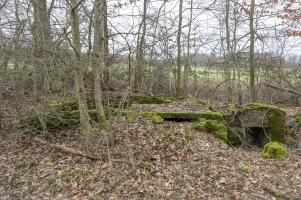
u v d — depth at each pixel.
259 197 6.72
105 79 10.43
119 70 10.83
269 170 8.02
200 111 11.42
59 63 10.10
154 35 11.60
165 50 14.43
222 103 15.21
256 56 16.08
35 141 10.27
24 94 11.20
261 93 16.39
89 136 9.42
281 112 10.70
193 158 8.48
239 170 7.89
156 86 17.14
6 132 11.08
